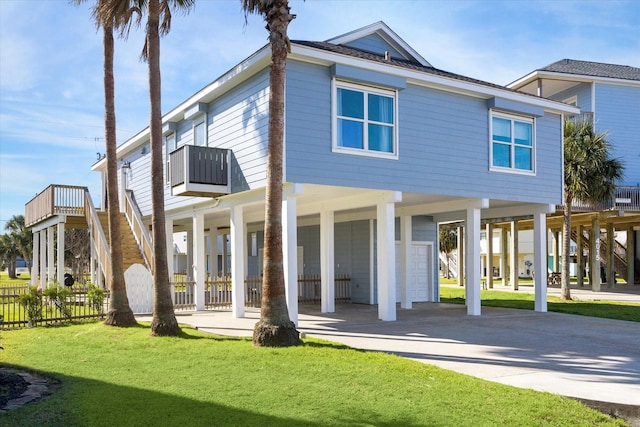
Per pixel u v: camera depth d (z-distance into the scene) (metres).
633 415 6.86
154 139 12.96
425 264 23.98
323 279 18.33
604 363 9.63
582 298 24.97
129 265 19.00
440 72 17.05
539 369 9.10
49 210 22.06
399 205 20.11
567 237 24.08
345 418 6.20
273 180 10.95
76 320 15.64
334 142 13.80
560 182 18.97
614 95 30.16
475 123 16.78
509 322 15.60
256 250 30.25
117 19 14.20
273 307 10.79
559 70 29.97
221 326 14.08
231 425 5.95
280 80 11.04
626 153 30.09
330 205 17.94
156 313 12.42
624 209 26.94
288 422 6.04
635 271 38.81
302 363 9.01
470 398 7.04
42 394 7.27
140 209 23.66
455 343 11.73
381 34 17.92
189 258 27.14
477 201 16.98
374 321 15.46
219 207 17.22
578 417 6.47
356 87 14.33
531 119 18.28
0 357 9.95
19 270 91.12
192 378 8.05
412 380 7.94
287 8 11.15
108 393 7.21
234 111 15.59
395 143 14.95
